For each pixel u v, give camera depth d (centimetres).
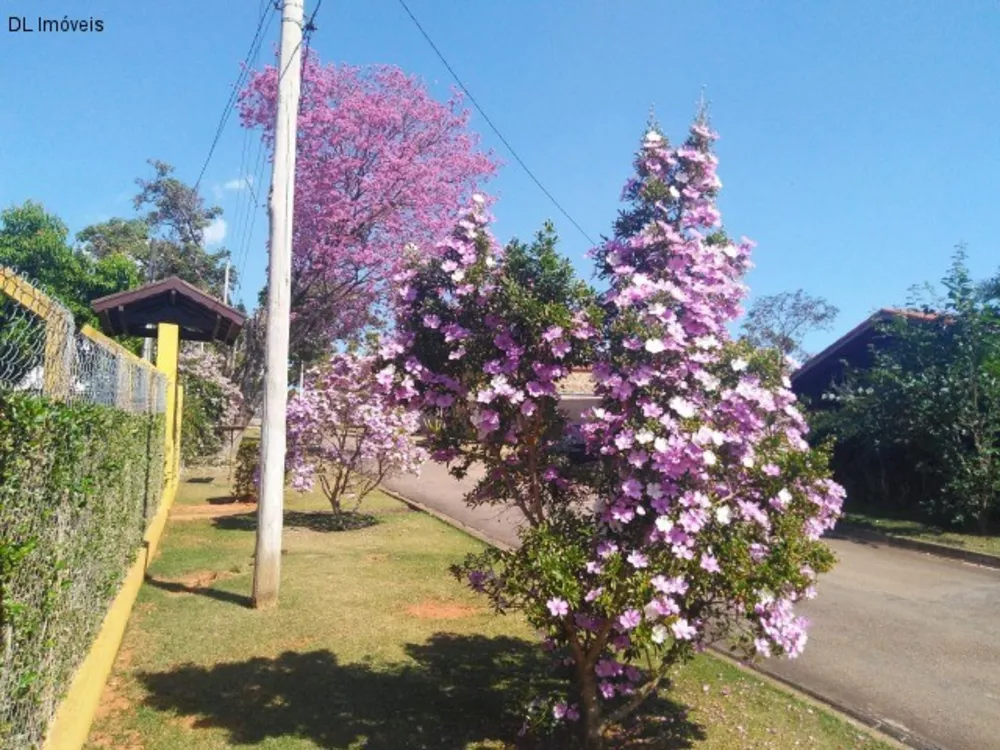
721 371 402
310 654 578
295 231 1758
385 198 1773
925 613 804
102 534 507
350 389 1152
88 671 458
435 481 1877
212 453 1923
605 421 386
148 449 840
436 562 896
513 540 1107
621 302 388
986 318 1325
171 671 538
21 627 308
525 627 652
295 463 1122
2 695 288
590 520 401
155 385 937
